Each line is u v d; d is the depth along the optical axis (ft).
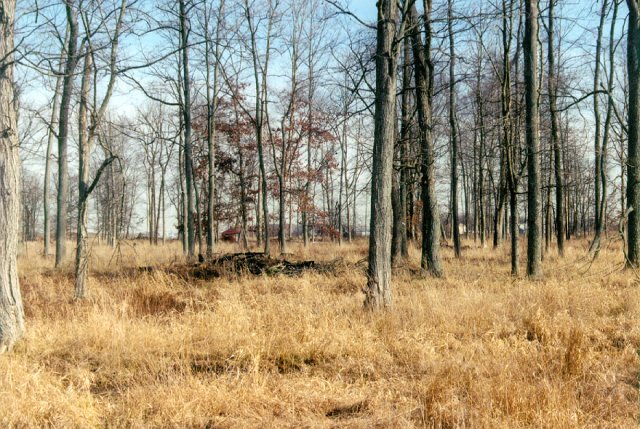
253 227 126.00
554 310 28.22
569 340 22.31
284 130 92.73
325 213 107.04
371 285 28.53
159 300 34.45
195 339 24.36
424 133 46.57
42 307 31.48
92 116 34.04
